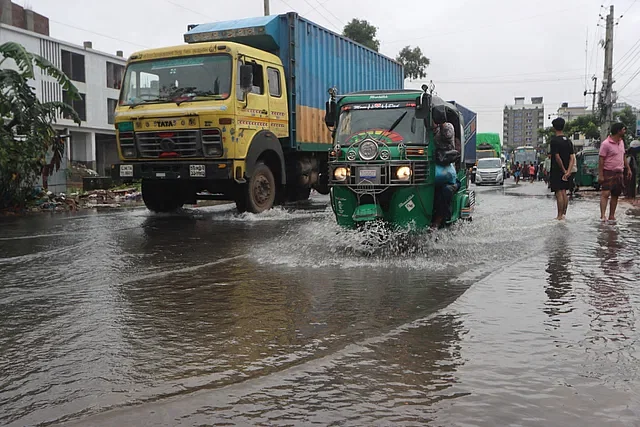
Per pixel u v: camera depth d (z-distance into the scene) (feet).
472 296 15.98
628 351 11.51
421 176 24.34
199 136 35.27
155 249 25.04
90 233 30.42
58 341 12.60
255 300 15.96
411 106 25.64
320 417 8.81
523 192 75.41
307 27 44.86
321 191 54.49
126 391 9.86
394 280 18.24
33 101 45.24
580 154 82.94
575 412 8.86
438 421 8.63
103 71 142.10
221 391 9.78
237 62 35.91
